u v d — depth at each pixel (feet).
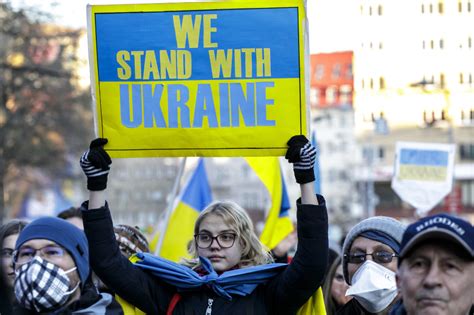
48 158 138.62
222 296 20.93
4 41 130.41
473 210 293.02
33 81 129.39
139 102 22.41
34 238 21.89
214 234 21.61
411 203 47.83
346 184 311.68
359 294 21.70
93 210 20.66
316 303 21.08
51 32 133.90
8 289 23.95
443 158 47.44
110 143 22.43
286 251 35.63
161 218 40.29
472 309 15.71
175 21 22.43
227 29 22.36
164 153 22.36
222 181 325.21
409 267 14.64
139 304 20.99
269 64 22.26
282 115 22.20
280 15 22.25
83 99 139.13
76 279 22.09
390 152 266.77
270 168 35.42
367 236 22.31
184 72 22.38
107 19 22.48
